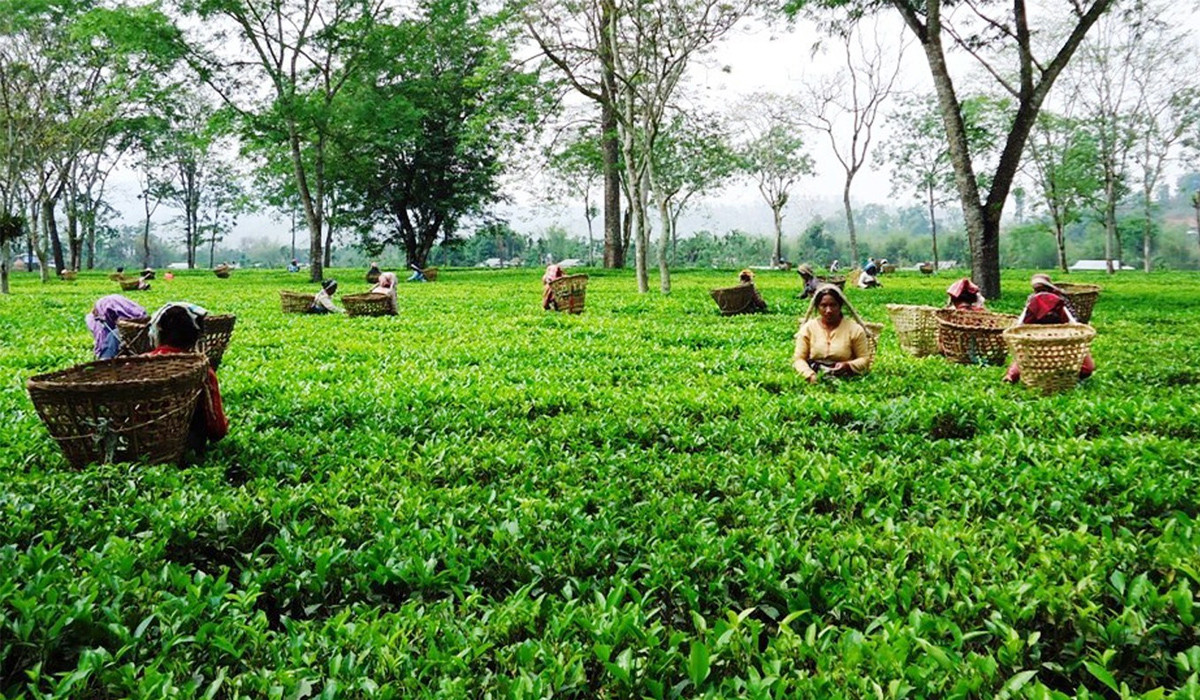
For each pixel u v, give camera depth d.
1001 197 20.06
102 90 35.34
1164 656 2.73
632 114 22.45
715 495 4.75
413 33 35.09
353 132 37.75
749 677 2.58
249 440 5.90
